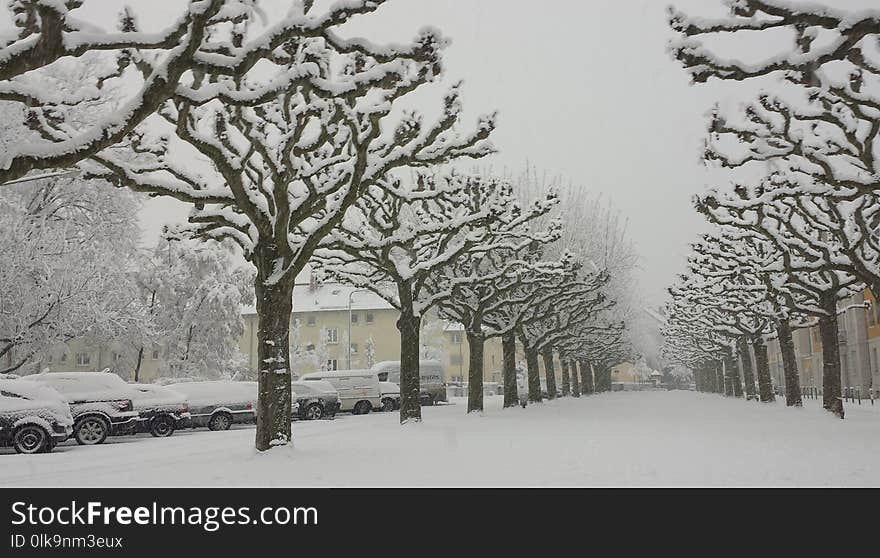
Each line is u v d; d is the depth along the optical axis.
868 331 47.31
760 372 39.59
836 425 21.45
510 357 33.81
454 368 83.44
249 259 14.11
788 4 10.65
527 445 14.96
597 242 43.94
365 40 11.08
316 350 72.75
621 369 120.75
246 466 11.83
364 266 26.30
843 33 10.54
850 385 50.28
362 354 78.75
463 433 18.25
